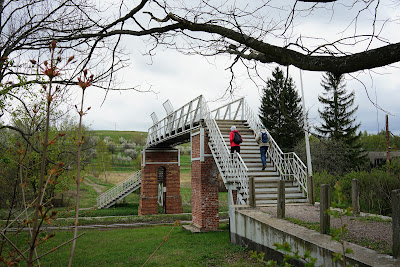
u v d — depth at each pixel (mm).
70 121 19484
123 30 5414
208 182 16328
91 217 24234
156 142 24297
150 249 12172
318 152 27031
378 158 33844
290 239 7461
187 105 18672
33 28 5801
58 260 10719
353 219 9008
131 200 37500
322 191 7438
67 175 15352
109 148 68812
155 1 5008
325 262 6230
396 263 5250
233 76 6281
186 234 15367
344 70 3328
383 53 3068
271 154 14234
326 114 26062
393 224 5664
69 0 5531
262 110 29312
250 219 9820
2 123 8828
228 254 9891
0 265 2199
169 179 27531
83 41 5598
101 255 11711
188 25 4895
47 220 1820
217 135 14664
